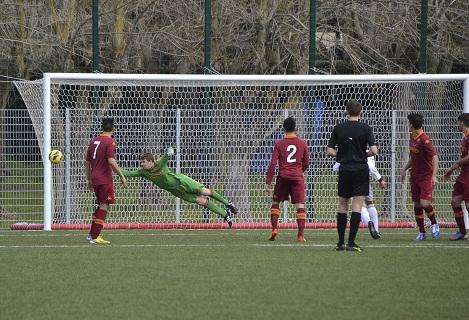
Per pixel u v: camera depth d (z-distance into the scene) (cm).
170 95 5856
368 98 5956
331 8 6638
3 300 2731
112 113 5684
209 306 2631
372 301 2708
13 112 5697
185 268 3400
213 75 5428
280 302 2694
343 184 3931
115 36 6384
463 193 4547
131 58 6569
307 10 6562
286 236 4828
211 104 5738
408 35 6881
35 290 2905
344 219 3981
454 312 2544
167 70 6712
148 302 2694
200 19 6569
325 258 3694
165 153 5228
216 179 5694
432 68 7031
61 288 2942
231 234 4984
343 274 3238
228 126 5712
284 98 5872
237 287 2958
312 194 5666
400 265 3478
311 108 5784
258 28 6456
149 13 6556
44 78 5253
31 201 5728
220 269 3369
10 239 4631
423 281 3080
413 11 6881
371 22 6750
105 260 3644
